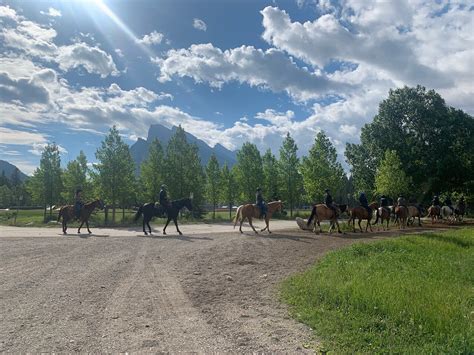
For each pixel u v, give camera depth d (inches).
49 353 209.9
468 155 1795.0
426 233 864.9
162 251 580.4
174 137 1718.8
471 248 605.0
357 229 1067.3
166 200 876.0
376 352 211.8
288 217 1910.7
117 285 364.2
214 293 347.9
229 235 852.0
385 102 1952.5
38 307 291.9
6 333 238.2
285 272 447.5
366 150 1964.8
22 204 3282.5
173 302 314.7
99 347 219.1
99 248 599.5
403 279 366.9
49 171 1723.7
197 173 1750.7
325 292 326.6
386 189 1537.9
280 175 1911.9
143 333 242.8
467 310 278.2
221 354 213.2
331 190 1521.9
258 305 311.9
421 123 1847.9
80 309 288.8
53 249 581.0
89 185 1633.9
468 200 1905.8
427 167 1750.7
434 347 211.6
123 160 1450.5
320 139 1547.7
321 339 237.0
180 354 211.9
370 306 281.9
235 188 1919.3
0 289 340.8
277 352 217.0
